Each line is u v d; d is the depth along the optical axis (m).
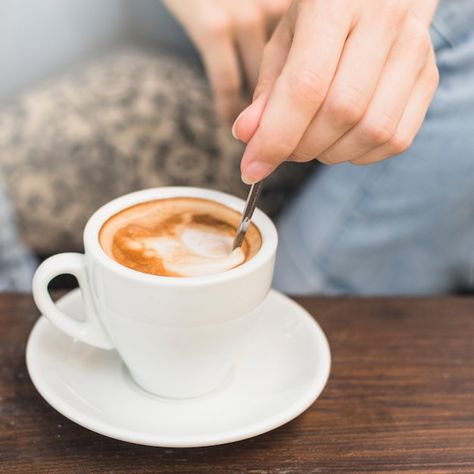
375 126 0.49
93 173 0.90
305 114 0.48
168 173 0.90
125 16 1.19
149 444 0.46
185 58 1.17
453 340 0.57
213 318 0.47
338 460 0.48
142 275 0.47
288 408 0.48
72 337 0.52
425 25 0.54
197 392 0.50
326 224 0.77
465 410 0.52
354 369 0.54
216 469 0.48
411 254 0.76
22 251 0.84
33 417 0.50
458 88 0.70
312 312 0.59
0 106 1.03
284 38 0.52
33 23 1.15
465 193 0.71
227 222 0.52
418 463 0.48
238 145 0.94
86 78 1.08
